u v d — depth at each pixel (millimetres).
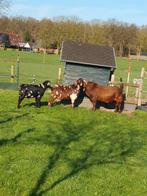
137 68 76875
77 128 16688
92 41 120812
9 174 10844
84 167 11891
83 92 21125
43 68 62062
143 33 123562
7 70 52125
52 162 12070
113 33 123562
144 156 13547
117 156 13266
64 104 21641
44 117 18062
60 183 10516
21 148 13164
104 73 24172
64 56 23984
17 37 130625
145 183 11125
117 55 123812
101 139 15203
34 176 10859
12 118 17266
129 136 16062
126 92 27797
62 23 125062
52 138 14734
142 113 21047
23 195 9672
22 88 19531
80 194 9961
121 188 10609
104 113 20422
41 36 125000
